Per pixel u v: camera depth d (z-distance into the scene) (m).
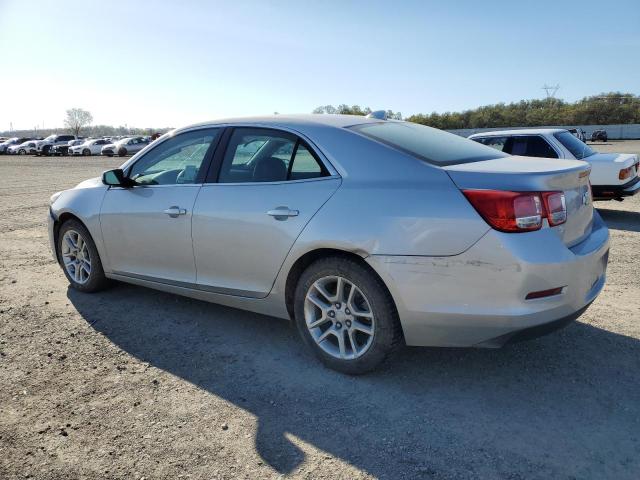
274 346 3.74
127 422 2.79
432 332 2.93
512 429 2.68
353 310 3.17
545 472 2.35
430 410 2.88
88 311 4.45
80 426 2.76
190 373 3.34
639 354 3.50
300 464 2.44
